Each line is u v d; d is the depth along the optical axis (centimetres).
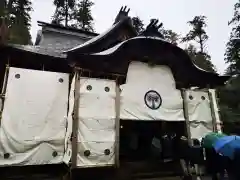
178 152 1134
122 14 1698
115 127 943
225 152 727
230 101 2295
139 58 1079
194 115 1141
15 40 2403
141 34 1327
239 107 2203
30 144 899
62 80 1030
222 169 807
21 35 2664
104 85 977
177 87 1181
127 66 1046
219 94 2309
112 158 912
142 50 1075
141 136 1422
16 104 910
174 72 1170
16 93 922
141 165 1065
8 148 862
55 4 3809
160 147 1264
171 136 1209
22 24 2917
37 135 921
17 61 1096
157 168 1084
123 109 994
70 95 978
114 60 1016
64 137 975
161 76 1134
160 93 1101
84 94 923
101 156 889
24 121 909
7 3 2992
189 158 1025
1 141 852
